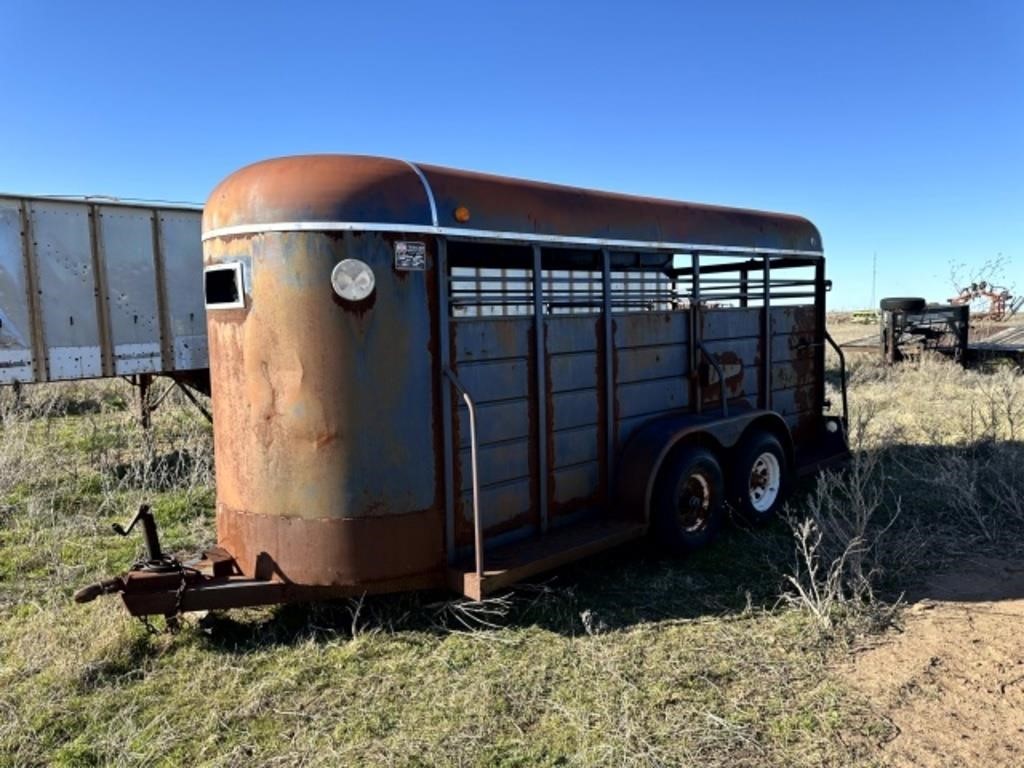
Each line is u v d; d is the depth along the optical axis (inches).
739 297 236.1
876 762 114.1
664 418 205.5
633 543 207.9
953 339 639.1
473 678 138.3
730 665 142.1
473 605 160.1
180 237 334.0
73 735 122.5
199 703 130.8
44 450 304.2
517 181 170.9
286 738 121.0
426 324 151.8
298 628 157.3
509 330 167.2
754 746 117.9
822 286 266.4
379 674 139.9
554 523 179.6
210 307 157.2
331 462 146.5
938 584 182.4
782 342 254.2
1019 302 896.3
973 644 150.8
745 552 203.3
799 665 142.6
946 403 435.8
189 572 147.9
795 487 261.4
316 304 144.4
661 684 135.4
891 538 210.4
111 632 149.1
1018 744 118.1
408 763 114.4
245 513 152.8
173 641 150.7
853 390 493.0
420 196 150.5
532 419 173.0
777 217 245.4
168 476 282.4
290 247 144.0
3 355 289.9
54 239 300.7
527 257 182.7
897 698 131.5
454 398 156.9
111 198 316.2
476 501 148.6
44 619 160.9
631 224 190.2
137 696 132.9
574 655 146.4
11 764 114.7
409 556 151.8
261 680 137.9
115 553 206.7
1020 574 187.9
